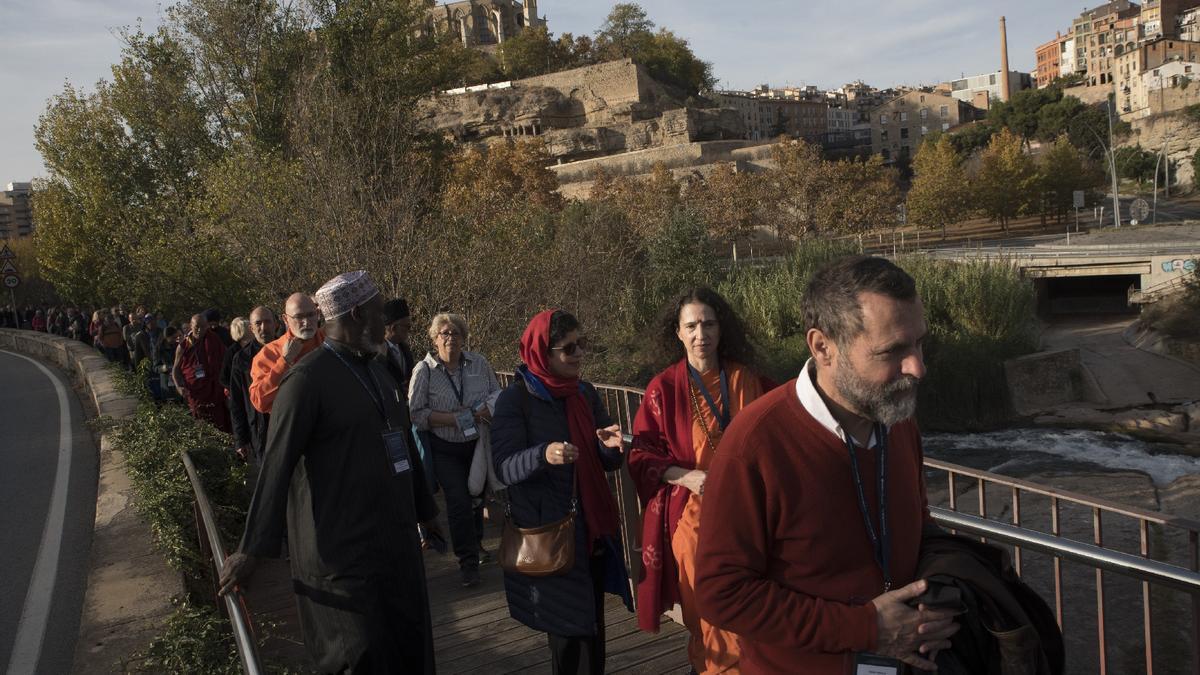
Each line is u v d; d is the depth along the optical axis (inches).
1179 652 238.4
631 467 123.7
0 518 343.9
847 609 66.0
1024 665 65.0
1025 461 916.6
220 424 390.0
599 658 137.9
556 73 4074.8
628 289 965.8
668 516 120.8
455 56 1369.3
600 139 3732.8
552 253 861.8
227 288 669.3
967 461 934.4
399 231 569.6
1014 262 1360.7
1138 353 1379.2
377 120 661.9
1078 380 1135.0
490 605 206.5
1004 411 1069.8
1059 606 118.1
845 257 69.2
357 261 567.2
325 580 112.3
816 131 6505.9
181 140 1096.2
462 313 573.6
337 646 112.6
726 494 69.7
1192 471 858.8
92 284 1230.3
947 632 65.6
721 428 119.9
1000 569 70.2
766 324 1112.8
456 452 223.5
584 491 136.4
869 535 69.9
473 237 645.9
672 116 3649.1
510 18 5447.8
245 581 110.0
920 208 2972.4
